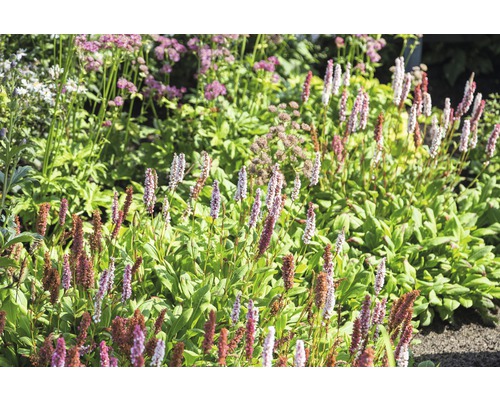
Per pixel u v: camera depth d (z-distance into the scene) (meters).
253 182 3.23
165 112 4.06
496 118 3.89
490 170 3.78
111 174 3.54
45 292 2.76
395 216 3.32
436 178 3.53
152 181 2.85
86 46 3.39
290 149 3.35
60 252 2.96
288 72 4.09
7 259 2.66
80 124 3.58
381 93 3.94
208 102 3.71
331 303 2.60
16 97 3.13
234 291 2.86
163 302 2.82
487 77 5.13
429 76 5.08
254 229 2.99
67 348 2.66
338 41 3.95
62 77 3.31
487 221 3.45
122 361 2.59
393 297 3.09
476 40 5.09
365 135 3.69
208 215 3.16
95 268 2.83
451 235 3.30
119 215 2.82
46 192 3.31
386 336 2.52
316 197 3.38
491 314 3.19
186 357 2.66
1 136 3.12
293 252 3.15
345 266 3.10
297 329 2.82
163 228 2.95
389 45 4.60
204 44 3.74
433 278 3.20
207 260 2.98
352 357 2.60
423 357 3.03
